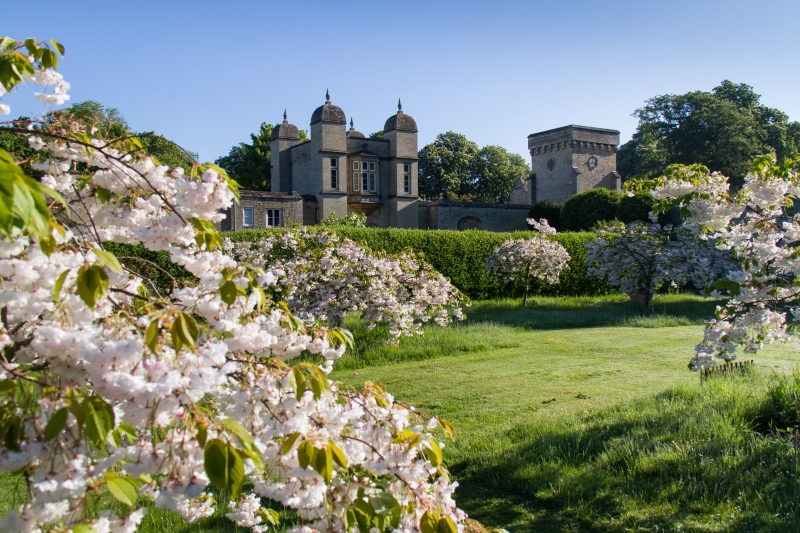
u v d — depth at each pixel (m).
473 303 18.12
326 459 1.98
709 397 6.72
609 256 16.53
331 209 35.00
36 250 1.90
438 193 54.94
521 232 20.97
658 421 6.02
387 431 2.43
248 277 2.32
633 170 50.34
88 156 2.54
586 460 5.31
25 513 1.74
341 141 35.19
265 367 2.31
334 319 10.18
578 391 7.97
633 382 8.45
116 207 2.66
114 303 2.18
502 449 5.64
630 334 12.60
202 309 2.29
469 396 7.80
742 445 5.31
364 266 10.40
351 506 2.24
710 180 5.64
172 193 2.73
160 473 1.87
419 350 10.41
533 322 13.85
